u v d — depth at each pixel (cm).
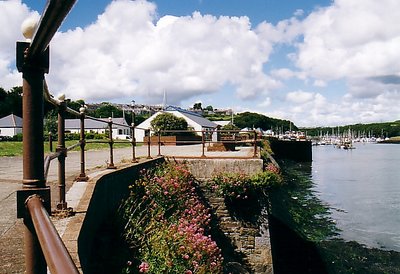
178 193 874
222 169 1129
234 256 1038
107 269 434
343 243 1373
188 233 604
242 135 2923
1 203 496
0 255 308
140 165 888
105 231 513
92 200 464
